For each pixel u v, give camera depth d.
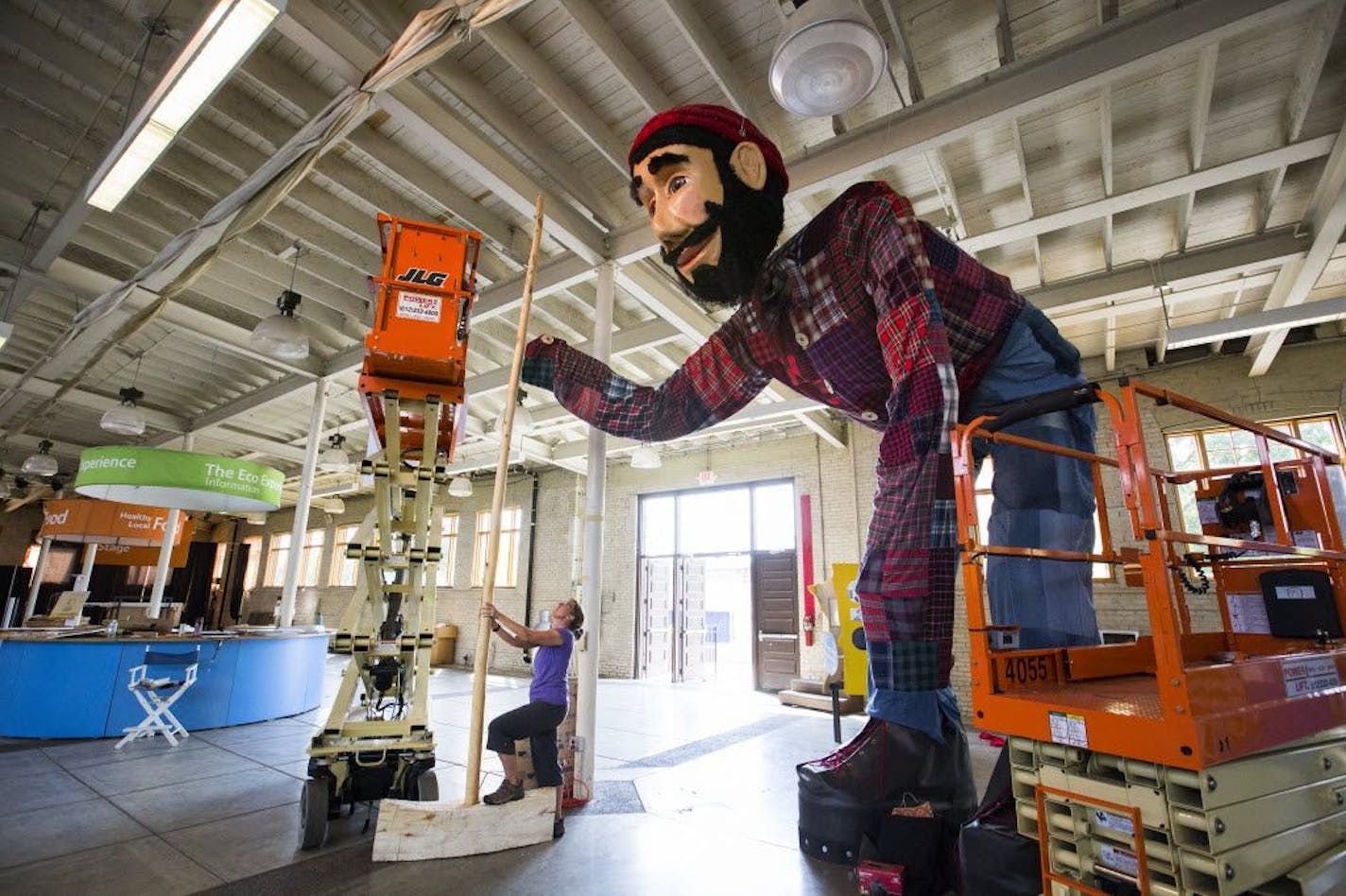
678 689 10.15
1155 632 1.47
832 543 9.61
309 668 7.67
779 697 8.71
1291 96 4.01
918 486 2.47
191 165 4.91
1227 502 3.23
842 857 2.89
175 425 10.27
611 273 5.08
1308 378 6.65
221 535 20.34
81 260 6.17
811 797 3.02
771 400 8.77
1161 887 1.42
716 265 3.06
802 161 4.14
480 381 8.16
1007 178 4.88
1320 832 1.68
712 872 2.94
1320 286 6.14
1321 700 1.84
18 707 5.88
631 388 3.94
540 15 3.74
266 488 7.39
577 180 4.88
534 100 4.34
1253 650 2.89
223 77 3.36
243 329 7.21
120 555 12.78
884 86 4.16
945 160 4.67
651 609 11.95
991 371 2.83
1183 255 5.43
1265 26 3.57
